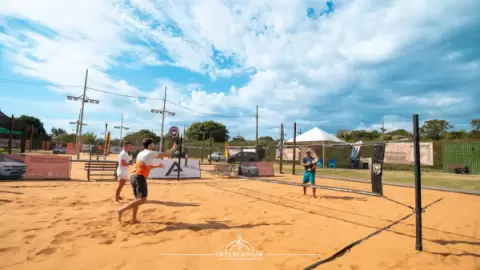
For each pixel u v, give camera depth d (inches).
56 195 262.8
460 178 619.8
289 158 1114.1
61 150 1378.0
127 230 159.5
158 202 247.4
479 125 1314.0
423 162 898.1
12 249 125.1
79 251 126.0
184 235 154.6
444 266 124.3
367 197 318.3
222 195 305.4
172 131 559.8
